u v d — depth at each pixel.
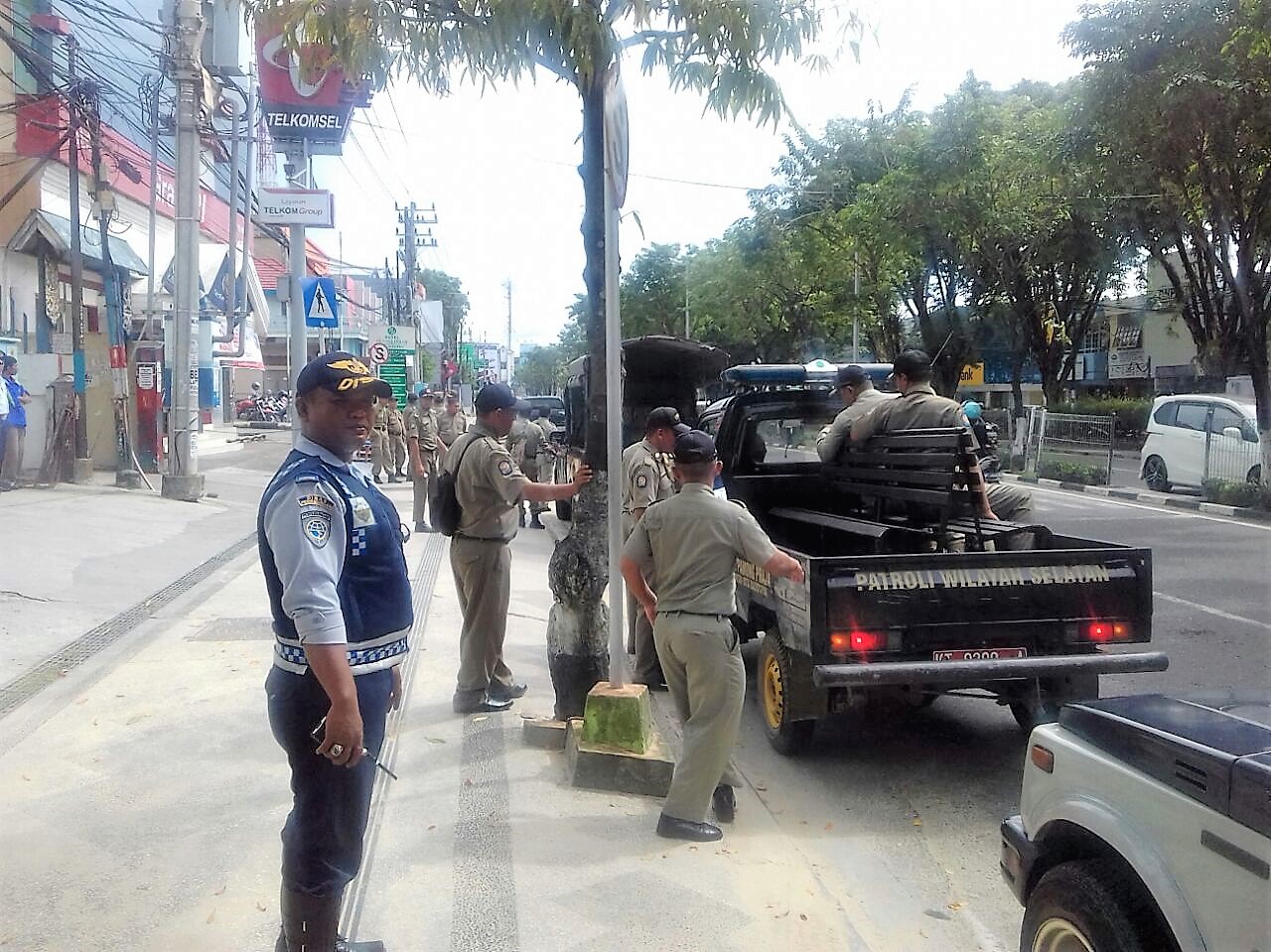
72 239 15.38
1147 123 15.35
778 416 8.14
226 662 6.66
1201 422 19.41
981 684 5.75
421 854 4.17
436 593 9.37
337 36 5.25
